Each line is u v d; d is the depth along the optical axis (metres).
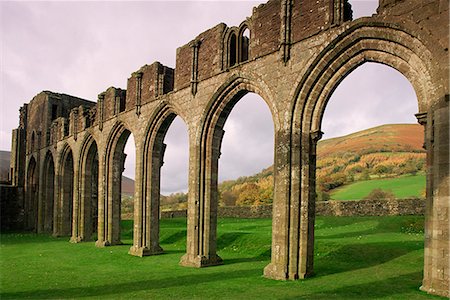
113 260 21.61
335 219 32.12
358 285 13.82
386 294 12.39
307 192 15.45
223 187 96.88
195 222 19.55
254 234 26.27
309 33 15.58
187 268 18.62
